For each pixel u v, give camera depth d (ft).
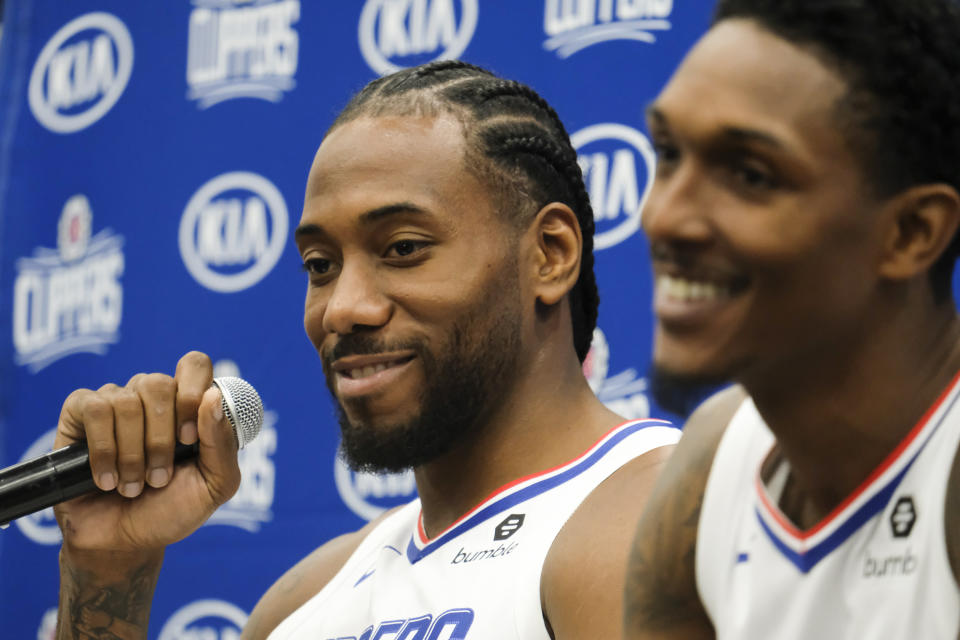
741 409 7.30
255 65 25.32
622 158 20.58
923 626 5.98
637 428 12.21
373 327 11.29
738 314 5.67
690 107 5.61
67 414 12.89
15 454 27.55
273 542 23.31
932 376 6.17
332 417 23.17
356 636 12.09
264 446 23.82
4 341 28.07
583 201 12.84
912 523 6.11
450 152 11.65
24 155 28.45
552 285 12.03
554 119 13.00
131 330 26.12
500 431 11.87
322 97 24.30
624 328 20.24
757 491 6.82
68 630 13.34
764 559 6.63
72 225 27.48
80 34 28.07
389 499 22.17
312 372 23.63
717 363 5.74
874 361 5.96
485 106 12.14
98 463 12.39
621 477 11.35
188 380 12.87
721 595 6.89
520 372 11.90
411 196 11.35
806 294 5.65
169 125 26.40
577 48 21.34
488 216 11.66
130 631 13.38
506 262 11.68
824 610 6.29
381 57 23.61
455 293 11.34
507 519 11.59
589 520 10.89
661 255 5.79
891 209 5.65
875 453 6.23
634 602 7.69
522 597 10.84
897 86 5.56
